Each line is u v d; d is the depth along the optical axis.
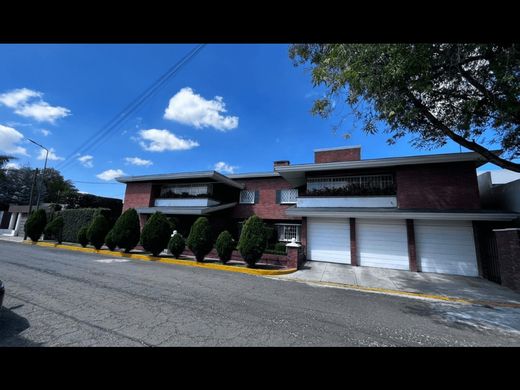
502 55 5.35
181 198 17.23
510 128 7.16
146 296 5.22
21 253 11.04
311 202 12.45
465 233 9.80
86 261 9.61
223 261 10.13
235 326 3.84
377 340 3.61
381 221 11.02
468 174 10.22
